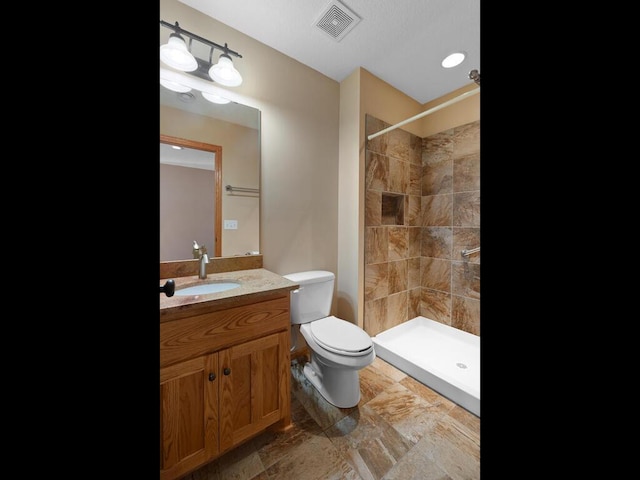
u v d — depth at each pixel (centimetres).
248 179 158
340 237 205
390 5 133
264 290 108
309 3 132
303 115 181
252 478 99
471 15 140
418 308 241
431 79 200
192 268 139
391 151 210
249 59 155
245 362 105
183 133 137
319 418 130
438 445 115
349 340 138
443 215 223
